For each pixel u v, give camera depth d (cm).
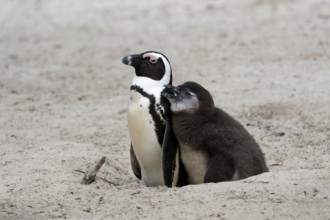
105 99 3950
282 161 2745
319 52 4550
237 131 2409
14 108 3853
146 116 2512
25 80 4550
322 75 3888
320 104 3384
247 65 4384
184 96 2402
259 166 2400
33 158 2697
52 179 2447
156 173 2580
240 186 2223
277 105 3450
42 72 4750
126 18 6203
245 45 5006
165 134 2428
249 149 2391
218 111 2467
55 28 6147
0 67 4959
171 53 4997
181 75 4312
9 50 5516
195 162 2420
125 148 3069
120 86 4253
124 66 4800
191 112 2400
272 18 5722
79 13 6506
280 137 3102
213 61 4628
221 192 2195
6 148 2969
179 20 5988
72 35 5872
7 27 6322
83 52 5297
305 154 2819
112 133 3281
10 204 2231
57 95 4128
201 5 6303
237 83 3984
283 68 4188
